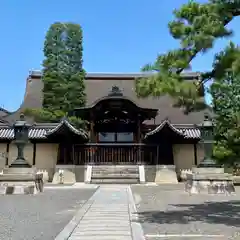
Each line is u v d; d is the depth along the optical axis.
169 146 32.56
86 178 29.70
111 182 29.45
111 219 10.73
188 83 9.10
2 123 36.12
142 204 14.65
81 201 15.83
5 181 19.77
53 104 35.34
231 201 15.86
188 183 21.36
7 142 33.12
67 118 32.03
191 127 33.81
